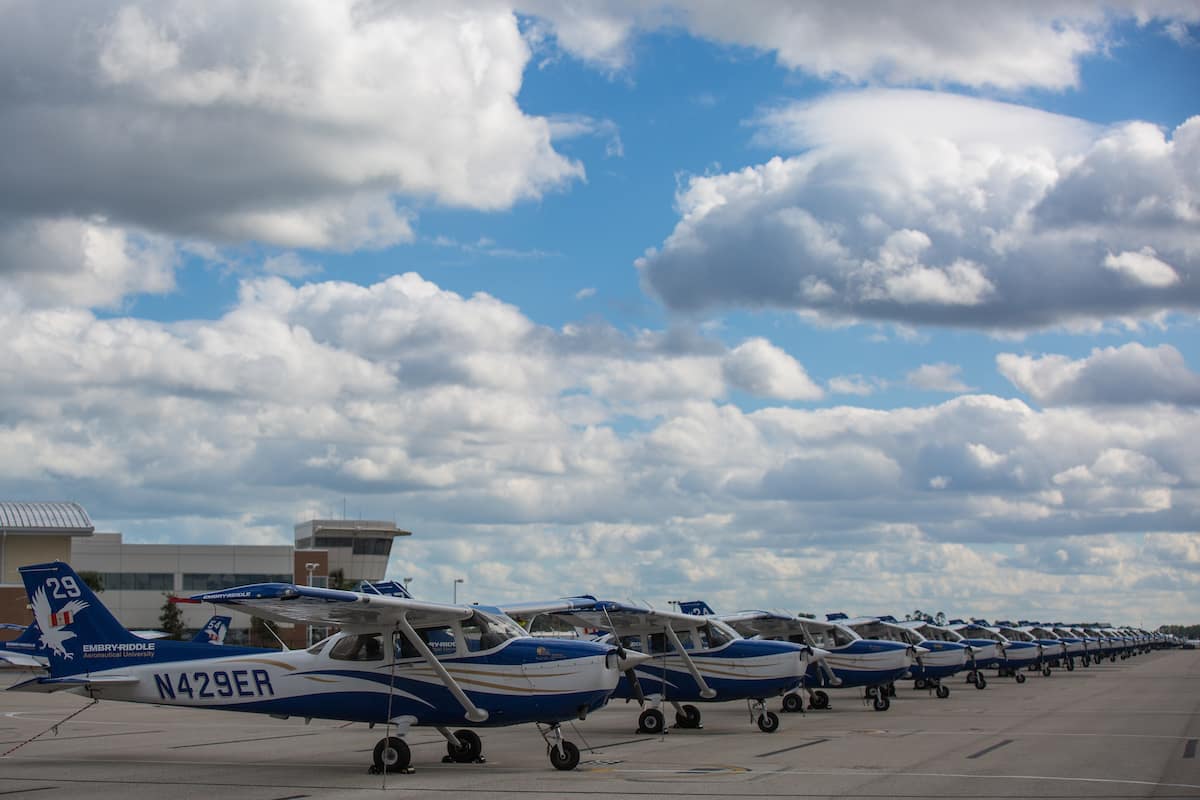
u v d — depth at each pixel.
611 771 16.61
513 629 18.28
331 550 111.50
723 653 24.06
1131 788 14.13
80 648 19.02
